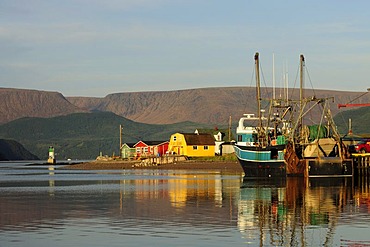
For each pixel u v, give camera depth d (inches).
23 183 3713.1
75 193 2824.8
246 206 2174.0
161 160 6240.2
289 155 3659.0
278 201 2341.3
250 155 3865.7
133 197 2566.4
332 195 2571.4
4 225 1749.5
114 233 1598.2
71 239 1521.9
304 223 1747.0
